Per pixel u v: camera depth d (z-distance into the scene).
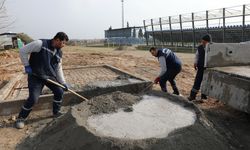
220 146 4.02
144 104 5.23
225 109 6.09
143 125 4.33
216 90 5.56
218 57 5.97
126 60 16.70
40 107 6.28
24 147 4.46
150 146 3.66
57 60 5.39
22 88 8.13
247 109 4.74
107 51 27.88
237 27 21.72
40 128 5.21
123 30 43.53
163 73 6.50
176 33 30.08
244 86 4.81
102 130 4.17
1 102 6.00
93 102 5.20
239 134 4.81
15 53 21.09
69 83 8.52
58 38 5.12
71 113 4.62
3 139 4.76
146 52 26.08
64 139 4.13
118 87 7.18
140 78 8.23
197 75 6.55
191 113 4.79
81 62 15.43
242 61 6.20
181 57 19.47
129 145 3.65
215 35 24.81
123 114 4.78
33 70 5.14
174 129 4.14
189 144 3.80
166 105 5.17
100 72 10.85
